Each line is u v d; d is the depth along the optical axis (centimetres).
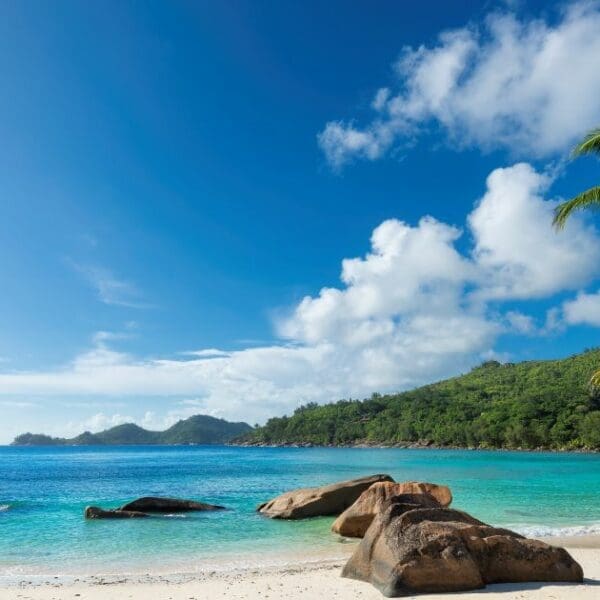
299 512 2736
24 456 15812
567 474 6122
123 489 4559
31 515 2902
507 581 1288
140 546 2088
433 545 1251
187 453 18125
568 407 15750
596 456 12025
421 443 19450
